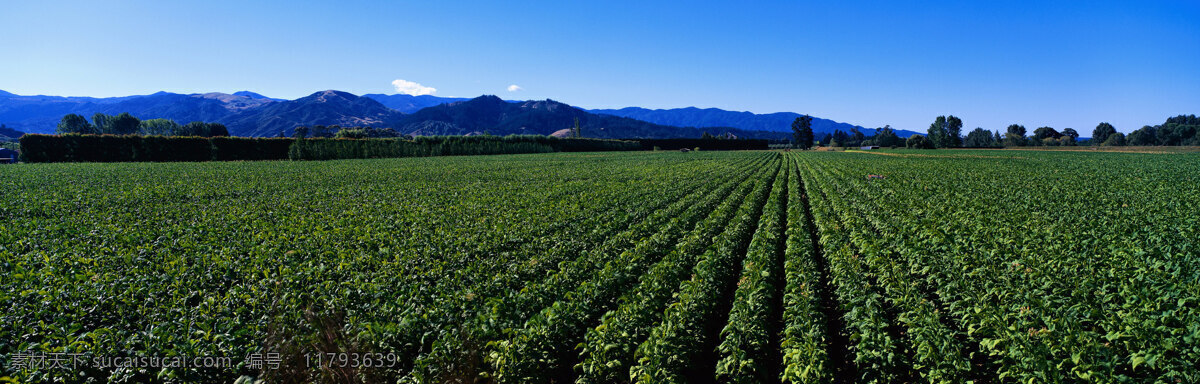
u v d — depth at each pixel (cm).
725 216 1939
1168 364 638
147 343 755
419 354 757
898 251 1312
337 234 1551
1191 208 1989
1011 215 1802
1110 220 1667
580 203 2355
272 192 2844
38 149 5600
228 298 957
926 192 2762
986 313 811
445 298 947
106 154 6006
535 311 937
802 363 711
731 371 731
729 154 9981
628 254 1252
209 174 3962
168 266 1158
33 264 1184
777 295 1109
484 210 2128
